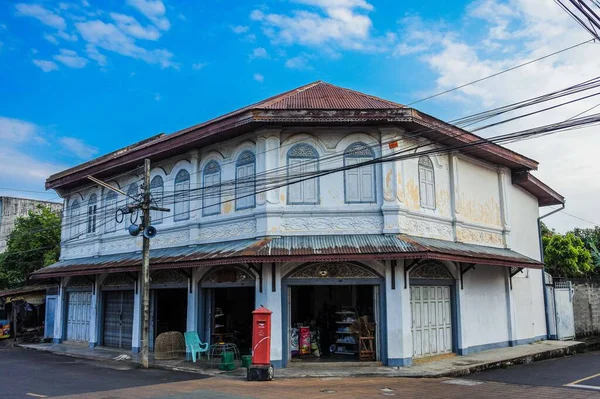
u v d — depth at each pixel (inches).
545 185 1029.2
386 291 639.1
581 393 490.0
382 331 635.5
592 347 960.9
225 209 733.9
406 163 693.9
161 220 845.2
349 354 690.2
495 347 828.0
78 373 629.6
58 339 1040.8
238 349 735.7
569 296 1047.0
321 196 673.0
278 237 657.0
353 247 615.5
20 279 1349.7
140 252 863.7
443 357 709.3
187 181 804.0
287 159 681.6
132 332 860.6
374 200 670.5
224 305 852.0
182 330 860.6
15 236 1393.9
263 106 678.5
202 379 575.5
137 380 569.0
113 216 958.4
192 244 759.7
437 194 750.5
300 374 584.1
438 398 461.7
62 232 1104.2
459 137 742.5
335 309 793.6
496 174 916.0
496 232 887.1
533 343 915.4
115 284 912.9
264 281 641.0
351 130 684.7
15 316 1195.3
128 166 894.4
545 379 582.6
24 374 621.9
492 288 844.0
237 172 726.5
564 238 1541.6
